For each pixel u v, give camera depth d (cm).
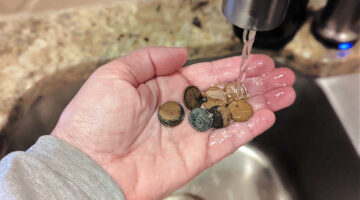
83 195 14
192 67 21
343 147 22
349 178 21
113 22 22
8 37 22
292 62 23
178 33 22
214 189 24
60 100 23
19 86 20
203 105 21
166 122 19
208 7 23
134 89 17
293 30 21
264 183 24
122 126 17
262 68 21
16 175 13
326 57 21
